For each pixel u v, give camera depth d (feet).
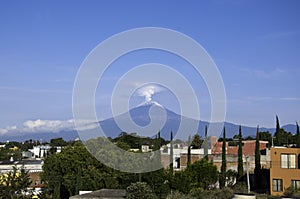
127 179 123.03
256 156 143.54
